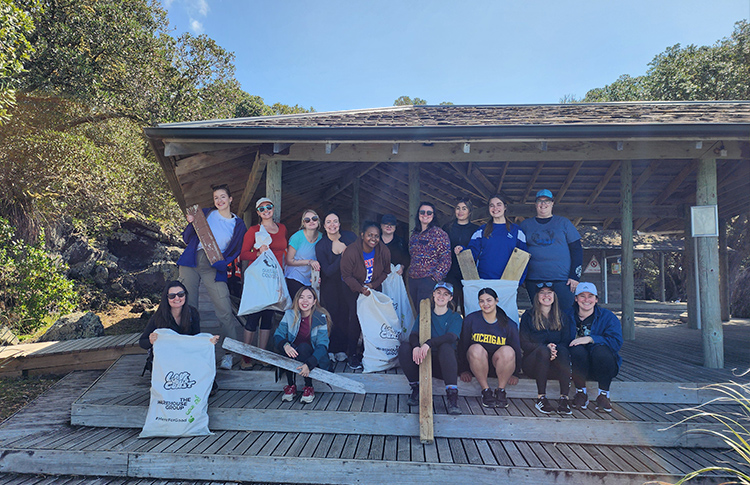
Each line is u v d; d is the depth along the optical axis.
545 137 4.86
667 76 23.23
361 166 8.18
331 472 3.27
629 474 3.12
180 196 7.88
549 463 3.26
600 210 9.59
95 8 14.70
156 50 16.83
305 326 4.19
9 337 7.80
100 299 12.27
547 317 3.99
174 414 3.69
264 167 5.72
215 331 6.51
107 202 13.58
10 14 8.62
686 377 4.51
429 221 4.42
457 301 5.12
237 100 20.28
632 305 7.74
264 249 4.36
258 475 3.31
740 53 21.08
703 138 4.75
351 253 4.31
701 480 3.12
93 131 15.45
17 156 10.65
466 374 4.13
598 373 3.84
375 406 3.90
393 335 4.34
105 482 3.35
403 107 6.92
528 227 4.58
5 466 3.49
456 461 3.27
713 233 5.07
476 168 7.99
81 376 5.83
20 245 9.71
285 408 3.84
